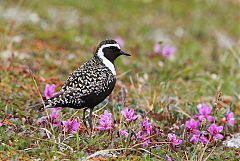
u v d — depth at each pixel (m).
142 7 30.55
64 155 10.52
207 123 12.81
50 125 11.47
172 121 13.28
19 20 23.61
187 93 16.48
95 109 13.37
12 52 16.39
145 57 21.02
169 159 10.79
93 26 25.70
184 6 31.72
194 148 11.20
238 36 28.02
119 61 19.30
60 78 16.09
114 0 30.44
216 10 31.84
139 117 12.99
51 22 25.25
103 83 11.77
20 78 15.26
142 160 10.66
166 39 25.73
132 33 25.89
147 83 16.83
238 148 12.08
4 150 10.66
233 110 14.78
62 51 20.00
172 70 19.06
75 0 28.95
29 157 10.48
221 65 20.00
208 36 27.22
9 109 12.64
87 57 19.14
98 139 11.17
